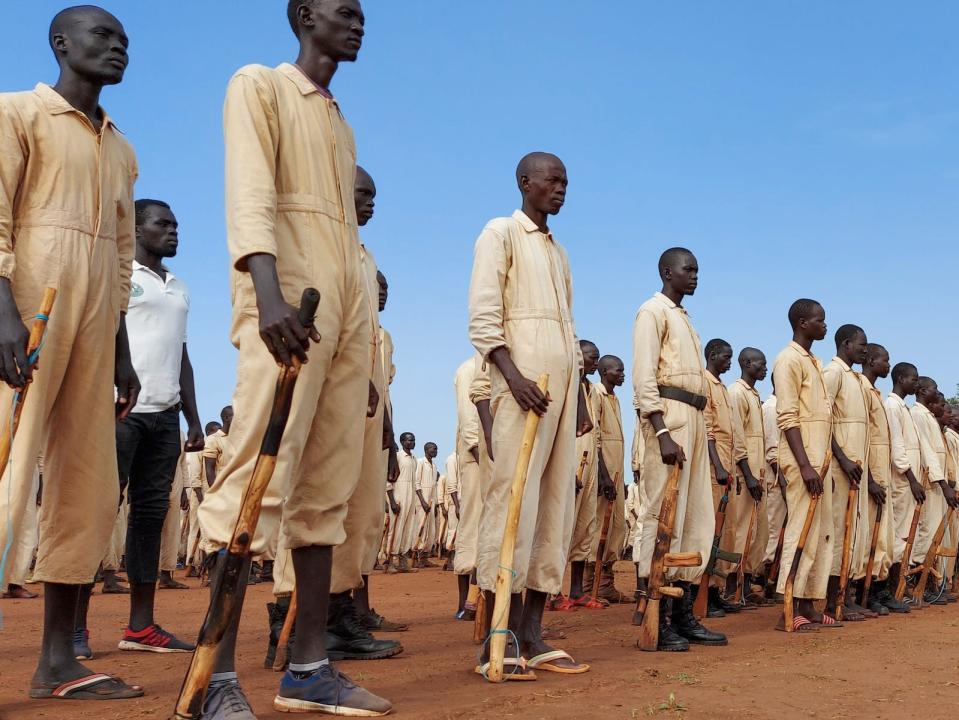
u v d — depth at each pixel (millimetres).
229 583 3133
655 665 5500
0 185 4074
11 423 3773
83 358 4352
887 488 10359
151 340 6121
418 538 22938
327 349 3721
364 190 7105
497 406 5238
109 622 8336
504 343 5172
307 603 3848
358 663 5633
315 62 4031
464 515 8984
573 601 10266
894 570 11695
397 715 3779
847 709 4086
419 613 9719
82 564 4383
